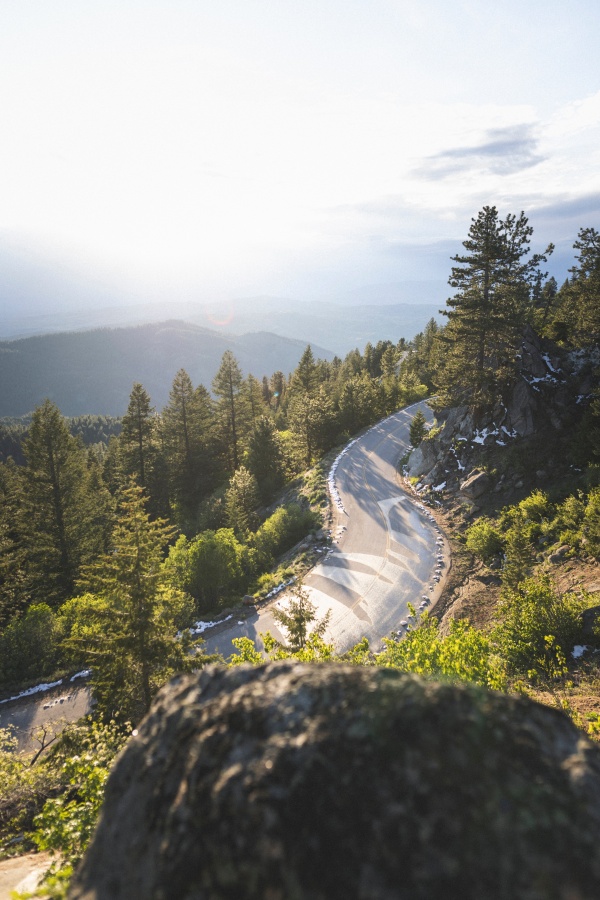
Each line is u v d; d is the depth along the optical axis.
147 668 13.52
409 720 1.71
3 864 4.89
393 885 1.33
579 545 19.28
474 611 21.84
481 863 1.32
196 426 53.62
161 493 50.50
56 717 18.69
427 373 86.06
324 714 1.86
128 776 2.31
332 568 28.53
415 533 32.28
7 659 21.70
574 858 1.31
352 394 61.97
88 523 37.94
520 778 1.52
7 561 32.75
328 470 46.88
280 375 115.50
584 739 1.76
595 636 10.84
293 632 14.38
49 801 5.10
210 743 2.02
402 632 22.14
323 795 1.57
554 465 30.50
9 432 155.38
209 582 27.14
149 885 1.71
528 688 9.70
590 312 33.41
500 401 35.91
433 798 1.48
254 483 40.72
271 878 1.45
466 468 36.06
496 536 26.81
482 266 34.59
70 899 2.00
